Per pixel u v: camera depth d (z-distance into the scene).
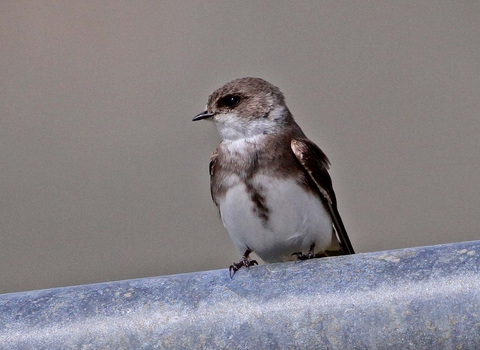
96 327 2.73
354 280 2.72
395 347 2.72
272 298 2.72
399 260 2.72
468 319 2.71
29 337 2.73
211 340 2.72
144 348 2.72
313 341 2.72
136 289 2.73
